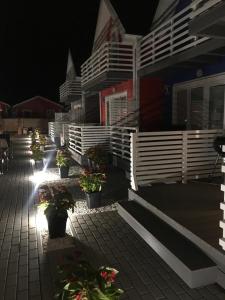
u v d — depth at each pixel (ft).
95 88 50.19
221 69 25.96
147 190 20.57
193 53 24.34
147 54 32.86
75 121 66.59
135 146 20.84
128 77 39.29
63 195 16.39
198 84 29.32
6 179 32.22
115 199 23.32
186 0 31.01
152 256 14.25
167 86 35.09
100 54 41.57
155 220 16.71
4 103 127.03
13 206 22.49
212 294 11.32
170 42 28.45
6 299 11.35
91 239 16.21
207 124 28.35
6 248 15.43
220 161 23.15
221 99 26.27
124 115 40.34
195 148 22.35
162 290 11.62
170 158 21.81
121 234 16.79
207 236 13.11
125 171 32.71
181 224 14.56
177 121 33.50
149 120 35.81
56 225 15.88
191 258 12.40
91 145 39.55
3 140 38.93
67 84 73.56
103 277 9.11
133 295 11.35
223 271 11.53
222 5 15.08
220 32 17.62
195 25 17.26
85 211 20.62
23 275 12.91
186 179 22.41
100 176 21.26
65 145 54.75
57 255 14.52
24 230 17.76
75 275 9.09
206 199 18.35
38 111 131.64
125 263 13.64
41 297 11.43
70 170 36.24
